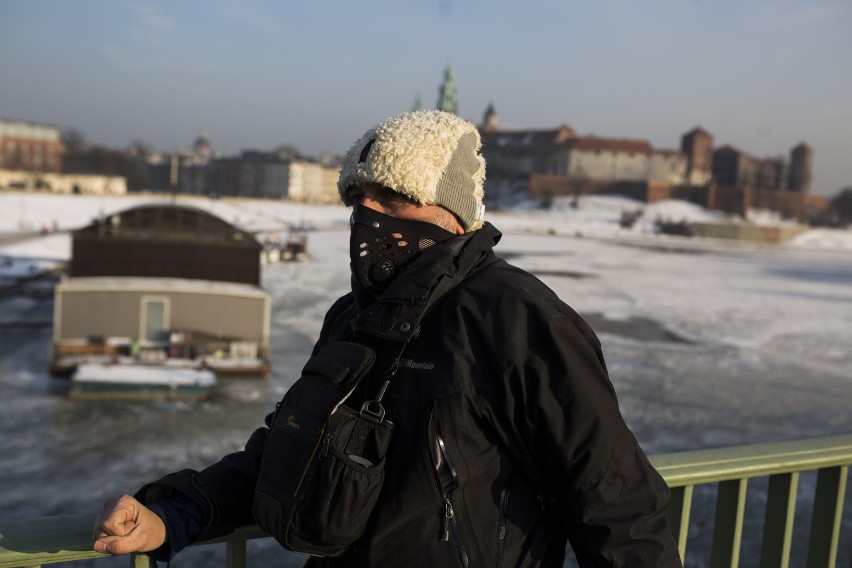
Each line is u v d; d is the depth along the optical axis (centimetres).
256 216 10962
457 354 171
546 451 171
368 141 194
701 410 2425
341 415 166
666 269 7712
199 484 184
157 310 2556
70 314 2498
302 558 1212
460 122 198
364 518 164
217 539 191
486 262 188
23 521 178
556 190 16400
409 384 172
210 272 2661
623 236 13512
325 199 17112
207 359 2542
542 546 181
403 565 167
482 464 171
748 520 1459
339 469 161
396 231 187
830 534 273
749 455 247
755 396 2631
